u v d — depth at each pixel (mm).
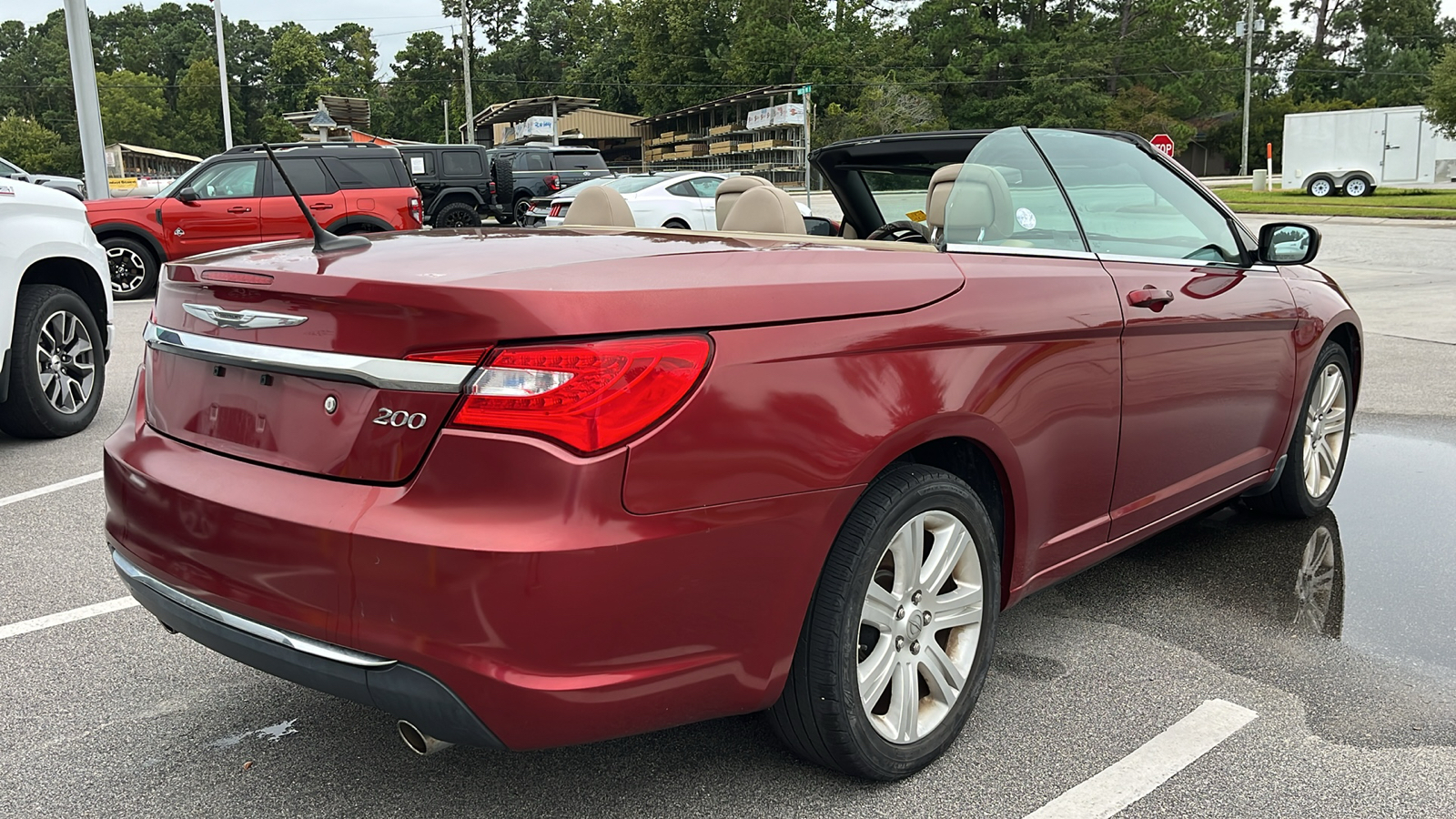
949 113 76125
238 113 107000
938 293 2389
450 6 104750
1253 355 3539
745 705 2115
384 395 1937
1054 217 2902
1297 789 2406
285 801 2391
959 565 2525
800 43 73750
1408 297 12055
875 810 2318
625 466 1867
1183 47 76562
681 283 2025
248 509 2039
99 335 6219
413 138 103438
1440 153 32688
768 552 2043
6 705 2859
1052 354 2629
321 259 2211
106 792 2434
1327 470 4430
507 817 2311
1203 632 3299
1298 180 35531
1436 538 4180
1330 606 3508
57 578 3834
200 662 3141
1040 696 2869
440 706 1884
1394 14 95125
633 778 2459
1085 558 2979
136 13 125188
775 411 2035
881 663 2334
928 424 2273
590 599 1844
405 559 1856
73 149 100938
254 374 2156
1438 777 2455
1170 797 2373
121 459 2387
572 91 99750
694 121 72000
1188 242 3412
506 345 1866
